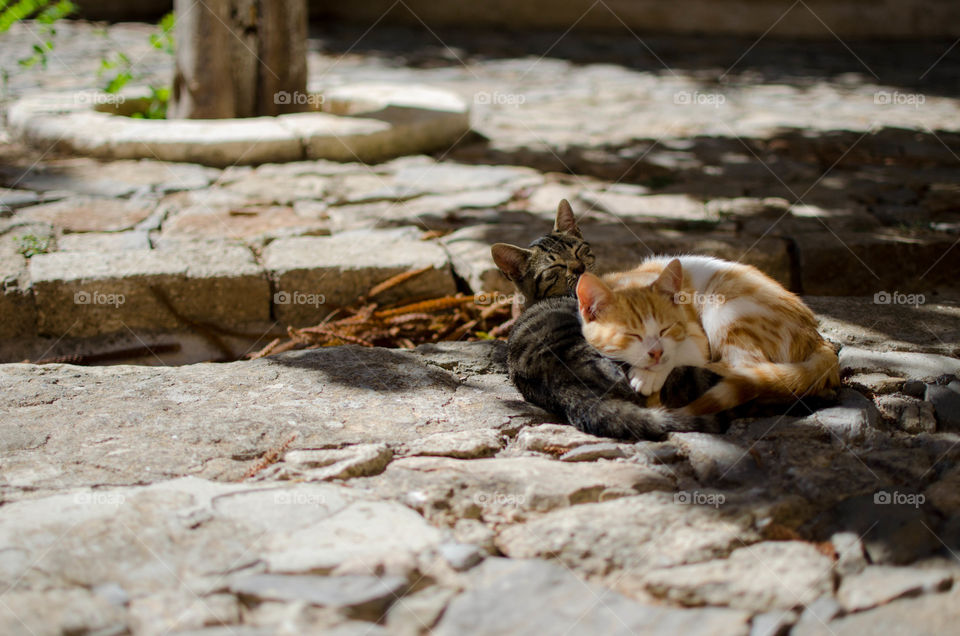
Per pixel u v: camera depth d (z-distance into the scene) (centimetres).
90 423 313
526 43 1616
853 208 621
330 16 1817
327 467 284
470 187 684
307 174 706
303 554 237
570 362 334
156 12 1725
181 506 259
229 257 501
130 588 224
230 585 225
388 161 765
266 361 376
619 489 273
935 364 356
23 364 367
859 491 268
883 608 223
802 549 244
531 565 238
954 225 573
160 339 475
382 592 223
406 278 500
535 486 272
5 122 835
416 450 298
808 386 317
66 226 556
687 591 228
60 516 252
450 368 378
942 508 260
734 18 1756
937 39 1705
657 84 1218
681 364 333
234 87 807
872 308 431
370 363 375
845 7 1716
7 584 223
